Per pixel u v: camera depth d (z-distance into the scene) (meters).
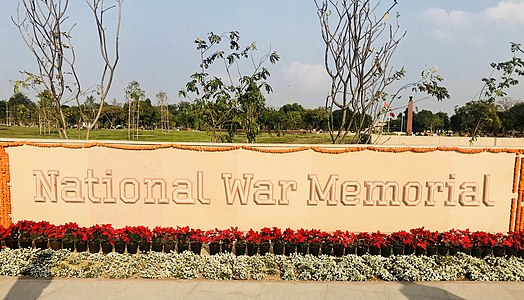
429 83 8.02
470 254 5.60
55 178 6.50
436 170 6.54
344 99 7.92
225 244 5.68
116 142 6.50
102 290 4.33
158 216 6.54
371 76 7.77
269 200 6.53
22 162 6.49
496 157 6.54
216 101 8.50
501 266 5.17
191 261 5.18
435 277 4.75
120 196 6.53
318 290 4.41
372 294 4.32
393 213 6.57
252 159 6.52
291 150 6.51
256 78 8.66
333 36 7.70
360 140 8.19
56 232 5.63
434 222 6.55
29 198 6.52
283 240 5.66
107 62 7.85
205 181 6.54
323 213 6.57
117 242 5.61
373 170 6.54
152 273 4.78
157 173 6.54
